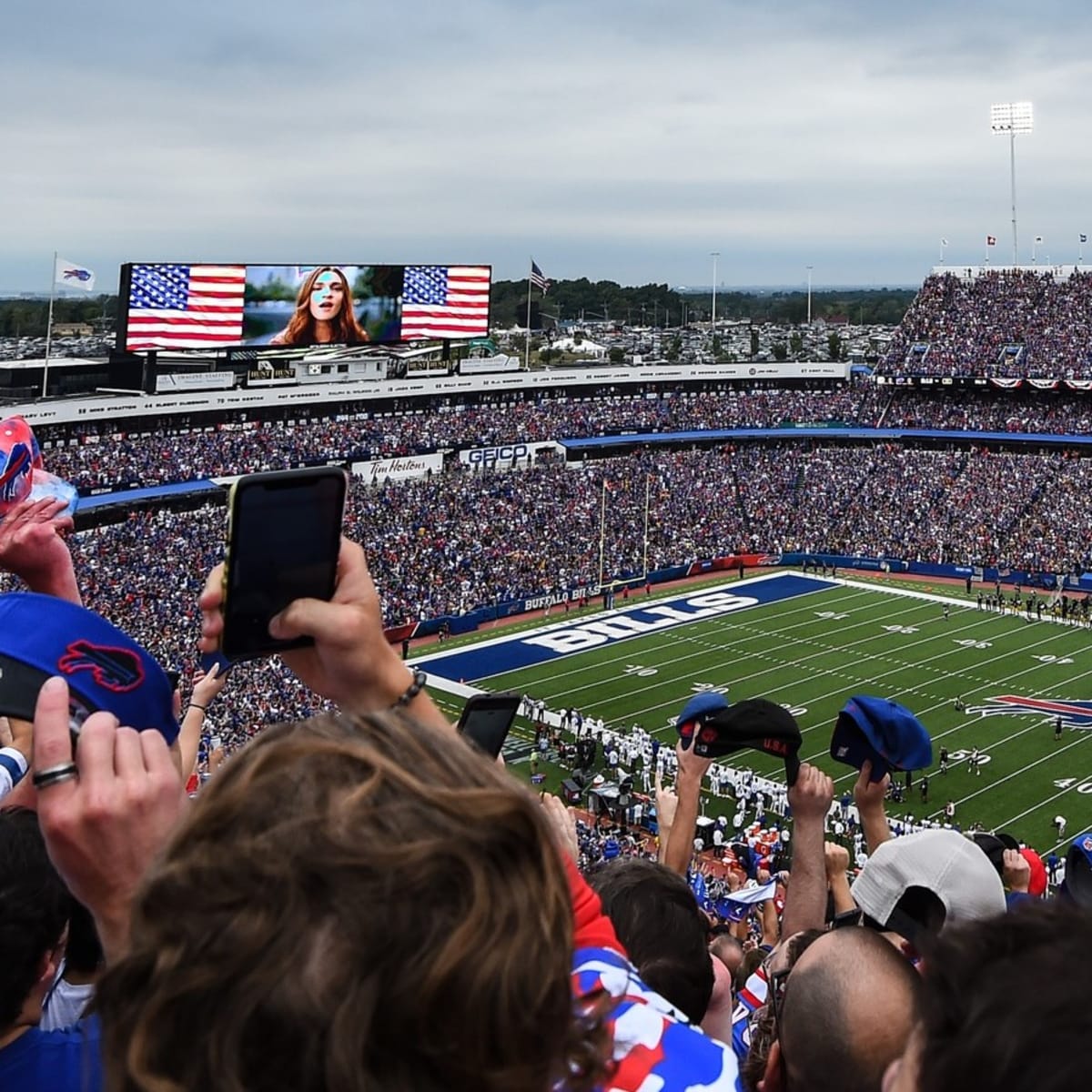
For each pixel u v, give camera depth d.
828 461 100.25
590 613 76.69
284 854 1.84
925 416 105.69
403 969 1.78
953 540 89.50
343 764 2.01
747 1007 8.84
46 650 3.13
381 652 3.29
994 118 116.62
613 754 50.41
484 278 85.25
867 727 7.88
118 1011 1.84
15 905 3.54
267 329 77.50
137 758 2.50
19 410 68.69
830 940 3.96
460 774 2.07
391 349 90.81
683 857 8.51
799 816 7.69
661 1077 2.87
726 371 110.94
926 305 113.75
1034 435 98.88
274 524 3.16
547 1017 1.90
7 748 5.24
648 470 96.31
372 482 84.25
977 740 54.50
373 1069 1.77
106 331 186.00
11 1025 3.68
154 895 1.87
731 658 67.00
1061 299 109.94
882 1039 3.64
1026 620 74.81
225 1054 1.75
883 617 75.62
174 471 74.56
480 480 88.44
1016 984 1.87
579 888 3.16
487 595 74.56
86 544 65.50
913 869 4.66
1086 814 46.56
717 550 88.69
